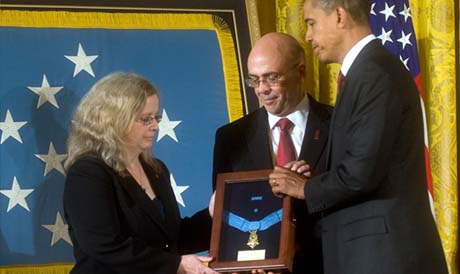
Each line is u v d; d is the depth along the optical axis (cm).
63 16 519
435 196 602
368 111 390
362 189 388
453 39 604
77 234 391
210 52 532
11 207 491
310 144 437
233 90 529
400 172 394
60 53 513
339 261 402
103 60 517
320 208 398
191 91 524
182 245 441
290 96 439
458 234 616
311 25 412
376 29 571
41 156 499
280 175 406
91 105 401
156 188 418
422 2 614
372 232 394
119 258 389
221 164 450
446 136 601
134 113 397
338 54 409
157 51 525
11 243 488
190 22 534
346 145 397
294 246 418
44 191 496
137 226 398
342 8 405
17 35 511
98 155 398
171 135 517
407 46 572
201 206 510
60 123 504
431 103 604
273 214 416
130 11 529
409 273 390
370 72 393
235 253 412
